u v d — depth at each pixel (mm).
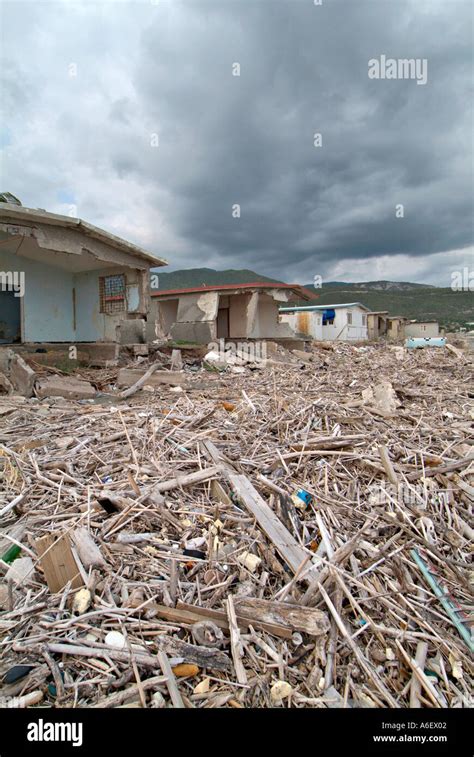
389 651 2324
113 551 2869
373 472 4141
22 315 12977
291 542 2953
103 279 13828
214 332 18500
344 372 12531
